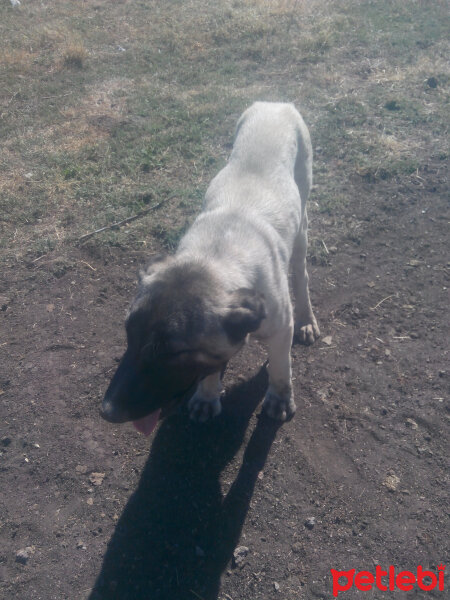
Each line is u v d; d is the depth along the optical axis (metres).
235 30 2.66
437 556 0.88
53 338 1.24
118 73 2.33
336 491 0.97
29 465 1.01
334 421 1.08
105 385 1.15
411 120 1.96
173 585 0.86
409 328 1.26
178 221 1.54
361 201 1.62
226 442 1.05
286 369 1.04
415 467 1.00
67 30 2.68
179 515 0.95
